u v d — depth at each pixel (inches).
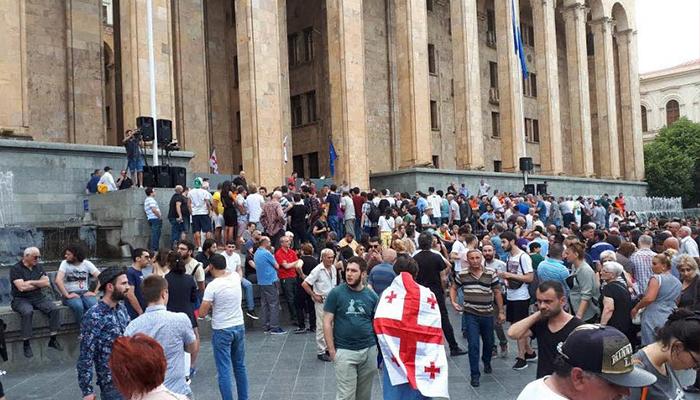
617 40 2206.0
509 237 475.5
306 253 590.9
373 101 1568.7
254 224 716.0
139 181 802.8
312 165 1572.3
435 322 254.7
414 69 1344.7
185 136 1237.1
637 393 181.5
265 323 589.9
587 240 653.9
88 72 1111.0
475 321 399.9
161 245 727.1
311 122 1565.0
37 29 1050.1
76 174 826.2
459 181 1387.8
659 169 2450.8
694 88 3213.6
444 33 1808.6
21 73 818.2
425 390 243.4
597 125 2220.7
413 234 676.1
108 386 240.4
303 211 774.5
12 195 767.1
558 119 1779.0
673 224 676.7
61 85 1076.5
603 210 1301.7
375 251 538.6
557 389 131.9
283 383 401.7
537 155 2117.4
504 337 476.4
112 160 864.9
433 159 1736.0
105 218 742.5
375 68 1583.4
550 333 249.4
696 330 180.2
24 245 647.1
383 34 1612.9
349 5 1232.2
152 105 826.2
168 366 244.7
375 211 880.3
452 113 1814.7
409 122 1342.3
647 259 467.5
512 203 1116.5
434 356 249.9
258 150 1068.5
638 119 2201.0
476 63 1519.4
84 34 1109.1
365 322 286.7
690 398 232.1
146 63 939.3
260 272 582.9
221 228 768.9
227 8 1496.1
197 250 657.0
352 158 1208.2
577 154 1879.9
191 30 1267.2
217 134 1432.1
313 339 553.9
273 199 726.5
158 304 251.8
